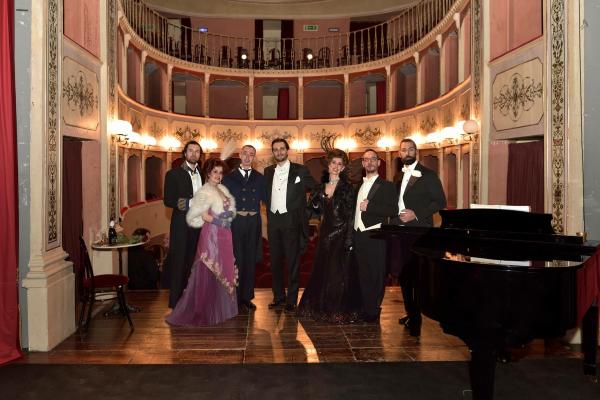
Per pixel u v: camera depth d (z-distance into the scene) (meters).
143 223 11.35
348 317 4.89
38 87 4.17
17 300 4.00
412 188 4.66
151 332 4.64
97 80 5.94
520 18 5.56
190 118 14.21
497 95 5.97
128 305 5.52
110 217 6.33
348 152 14.87
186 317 4.85
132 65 11.72
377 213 4.70
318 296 5.02
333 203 4.97
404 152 4.79
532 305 2.75
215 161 4.91
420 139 12.27
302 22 17.95
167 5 16.53
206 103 14.90
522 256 3.12
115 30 6.65
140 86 11.84
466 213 3.70
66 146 5.30
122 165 9.87
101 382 3.53
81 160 5.87
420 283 3.23
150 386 3.46
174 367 3.80
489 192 6.18
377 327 4.79
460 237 3.54
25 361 3.93
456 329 2.92
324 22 17.92
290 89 17.55
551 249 3.18
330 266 4.98
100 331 4.69
